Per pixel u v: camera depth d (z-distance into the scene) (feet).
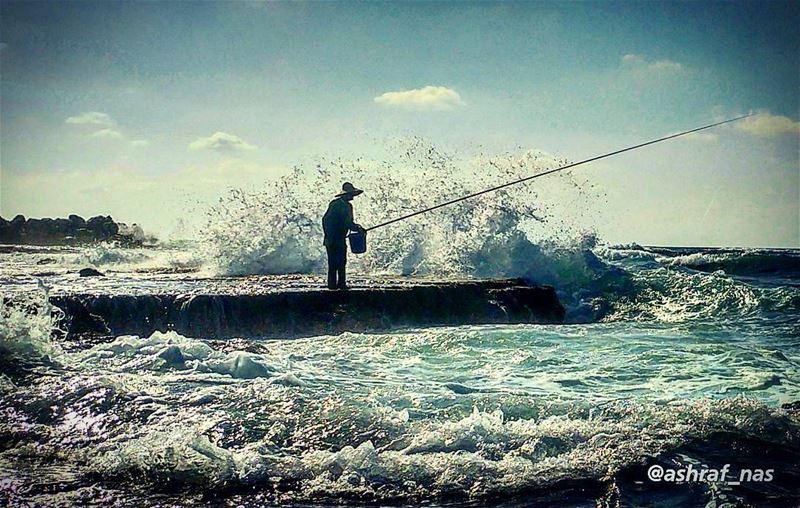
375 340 37.83
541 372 30.96
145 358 29.30
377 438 21.36
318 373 29.50
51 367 28.09
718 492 18.29
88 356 29.86
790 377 29.91
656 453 20.49
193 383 26.07
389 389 26.48
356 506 17.80
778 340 40.11
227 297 41.55
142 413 23.12
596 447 20.80
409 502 17.98
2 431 22.06
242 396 24.52
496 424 22.09
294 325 42.09
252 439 21.34
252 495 18.28
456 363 32.71
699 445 21.12
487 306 47.88
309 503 17.90
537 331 41.42
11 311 31.81
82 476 19.24
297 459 20.01
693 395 27.07
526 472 19.34
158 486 18.65
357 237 46.85
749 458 20.40
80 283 48.57
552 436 21.35
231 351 32.65
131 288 45.39
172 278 54.65
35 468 19.71
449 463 19.72
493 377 29.94
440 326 44.86
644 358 33.68
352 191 46.88
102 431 22.06
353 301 44.06
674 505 17.70
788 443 21.50
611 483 18.75
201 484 18.76
